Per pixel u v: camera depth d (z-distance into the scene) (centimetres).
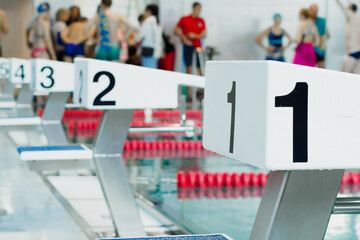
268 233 163
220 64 166
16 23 1956
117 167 342
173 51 1764
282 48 1798
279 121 136
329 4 1798
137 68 320
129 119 341
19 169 620
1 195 485
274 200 163
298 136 137
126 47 1612
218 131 168
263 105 136
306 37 1723
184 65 1673
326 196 163
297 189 161
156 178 589
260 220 169
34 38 1627
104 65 313
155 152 820
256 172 630
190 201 477
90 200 466
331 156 140
